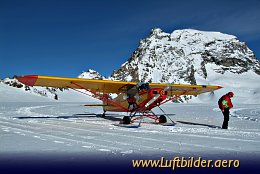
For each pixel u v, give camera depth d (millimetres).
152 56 170000
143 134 7320
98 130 8180
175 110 23000
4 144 5555
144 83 11117
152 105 11000
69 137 6594
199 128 8969
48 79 11031
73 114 16531
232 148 5309
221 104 8906
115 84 12086
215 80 152250
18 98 68500
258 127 9328
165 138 6574
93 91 13555
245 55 177375
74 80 11336
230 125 10039
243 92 127875
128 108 11852
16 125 9320
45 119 12242
